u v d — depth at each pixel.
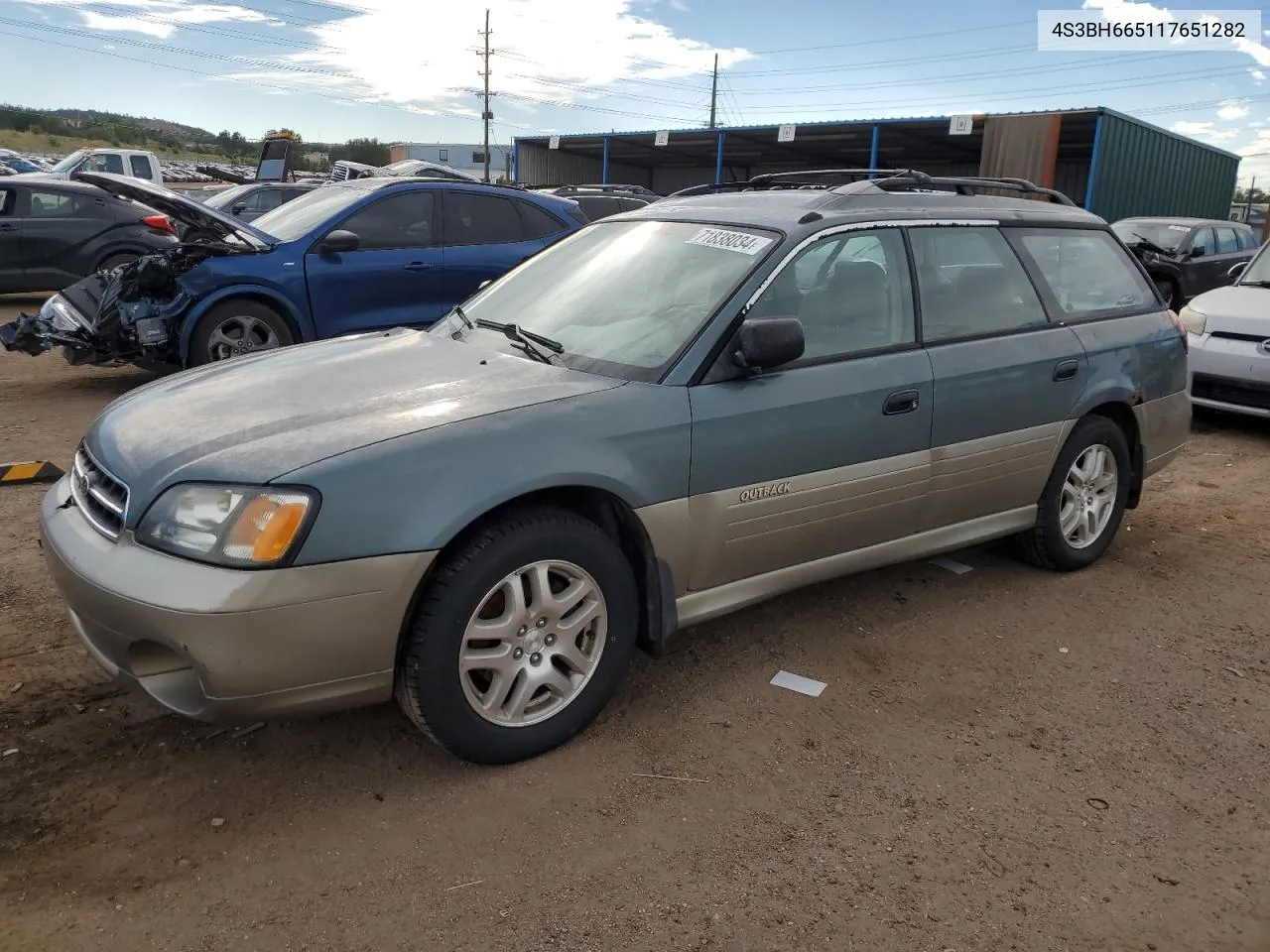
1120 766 3.06
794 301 3.46
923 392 3.70
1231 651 3.89
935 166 32.19
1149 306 4.83
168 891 2.40
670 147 30.17
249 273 7.02
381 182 7.79
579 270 3.89
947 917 2.38
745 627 3.95
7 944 2.21
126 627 2.53
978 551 4.89
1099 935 2.34
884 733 3.20
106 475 2.78
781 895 2.44
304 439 2.67
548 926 2.31
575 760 3.00
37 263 11.80
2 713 3.11
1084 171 27.77
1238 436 7.66
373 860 2.53
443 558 2.73
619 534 3.20
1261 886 2.53
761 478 3.29
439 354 3.46
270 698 2.54
